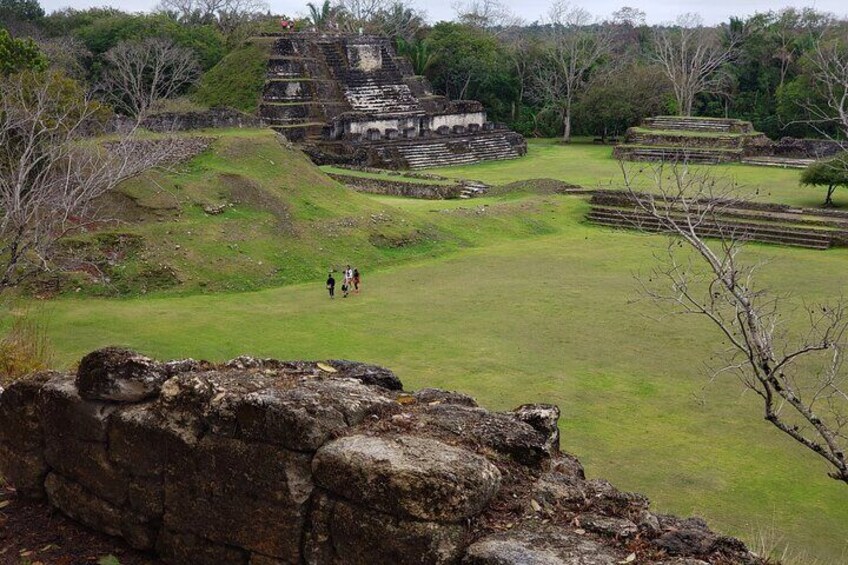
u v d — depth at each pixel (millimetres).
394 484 4004
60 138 21453
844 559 9703
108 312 22062
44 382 5750
